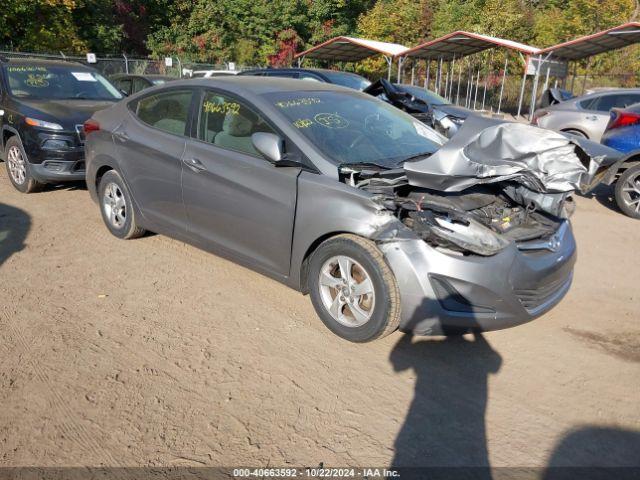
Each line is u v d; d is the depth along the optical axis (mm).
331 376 3285
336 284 3631
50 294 4191
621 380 3371
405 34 32094
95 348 3484
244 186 3982
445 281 3254
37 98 7199
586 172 3373
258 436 2758
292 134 3879
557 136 3410
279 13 30516
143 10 29203
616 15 28953
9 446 2631
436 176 3340
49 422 2805
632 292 4746
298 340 3670
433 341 3723
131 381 3162
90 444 2666
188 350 3506
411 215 3404
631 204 7273
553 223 3977
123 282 4449
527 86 28531
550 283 3635
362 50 24031
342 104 4492
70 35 23422
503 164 3324
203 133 4387
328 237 3656
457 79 30562
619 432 2896
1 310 3908
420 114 6730
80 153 6531
